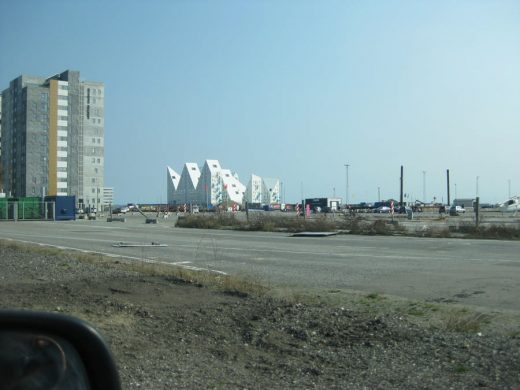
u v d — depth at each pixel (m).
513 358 6.48
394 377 6.02
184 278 12.15
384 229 31.16
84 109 132.62
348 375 6.14
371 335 7.53
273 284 12.06
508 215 61.00
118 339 7.31
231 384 5.87
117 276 12.62
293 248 21.81
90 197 132.62
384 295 10.63
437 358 6.58
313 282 12.60
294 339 7.48
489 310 9.27
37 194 123.75
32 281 11.95
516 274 13.95
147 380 5.90
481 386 5.70
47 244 23.58
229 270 14.72
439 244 23.86
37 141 124.69
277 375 6.18
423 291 11.39
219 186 156.88
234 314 8.76
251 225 36.75
